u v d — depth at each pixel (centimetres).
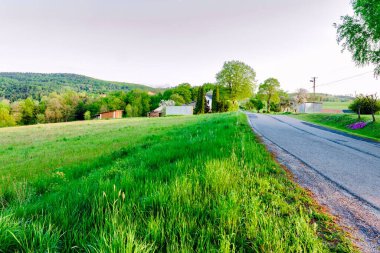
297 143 1147
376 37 1645
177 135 1384
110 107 11138
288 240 254
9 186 536
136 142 1334
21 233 238
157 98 12094
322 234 302
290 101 8975
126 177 439
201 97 7125
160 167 540
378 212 385
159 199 322
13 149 1655
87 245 229
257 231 267
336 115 2889
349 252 265
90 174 598
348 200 434
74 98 11250
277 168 611
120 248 207
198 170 481
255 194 394
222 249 227
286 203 375
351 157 853
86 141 1711
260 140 1169
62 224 271
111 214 280
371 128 1878
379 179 578
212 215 300
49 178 629
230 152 680
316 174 604
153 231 252
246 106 10881
